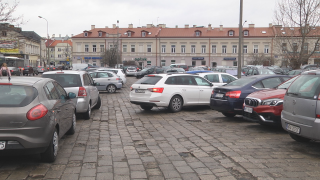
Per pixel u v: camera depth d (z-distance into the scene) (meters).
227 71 25.30
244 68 26.23
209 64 65.38
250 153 5.85
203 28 67.31
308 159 5.44
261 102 7.66
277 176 4.58
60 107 5.94
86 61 68.19
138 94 11.13
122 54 67.38
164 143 6.80
